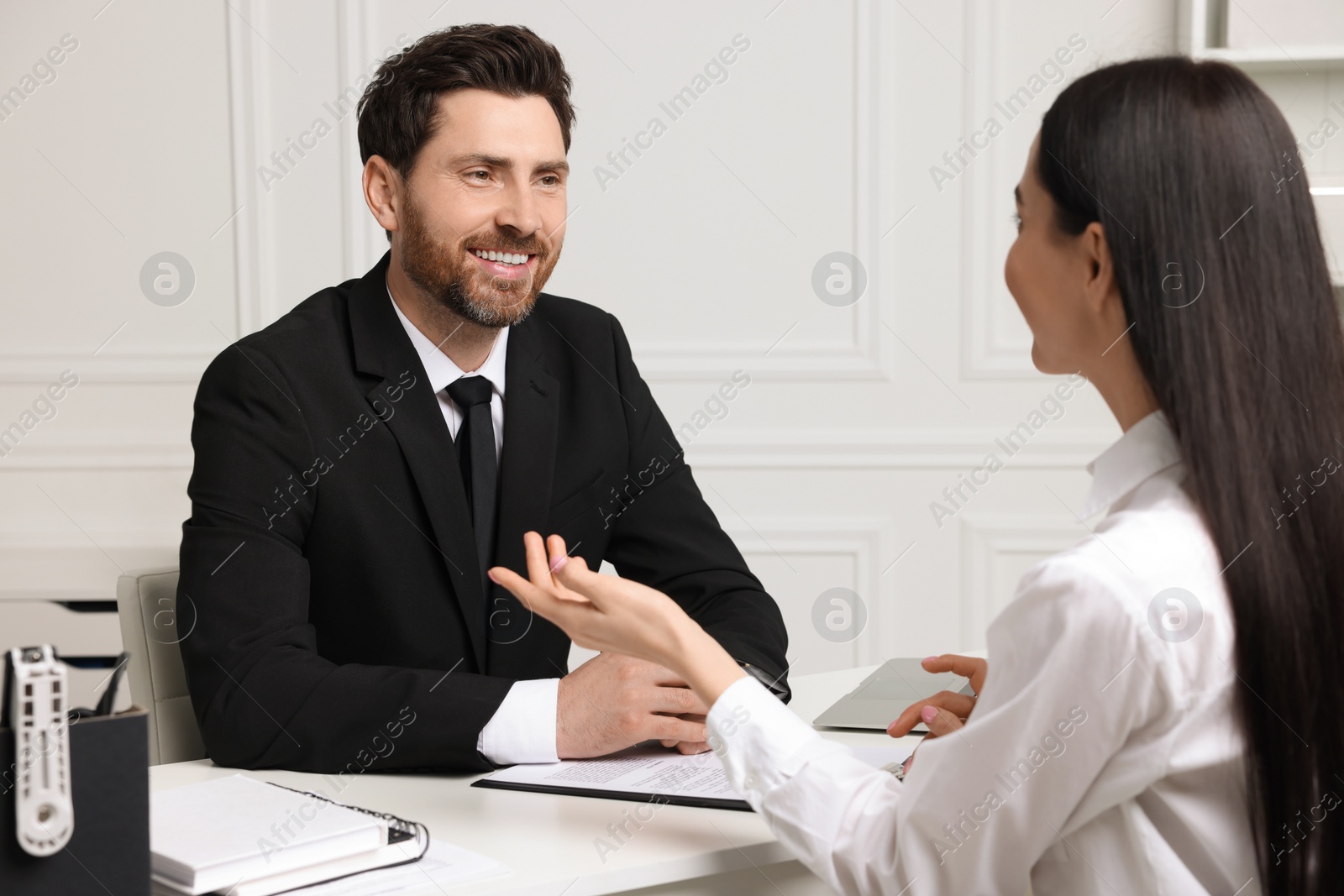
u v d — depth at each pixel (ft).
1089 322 2.97
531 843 3.27
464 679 4.08
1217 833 2.76
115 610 9.90
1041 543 10.12
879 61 9.84
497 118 4.92
